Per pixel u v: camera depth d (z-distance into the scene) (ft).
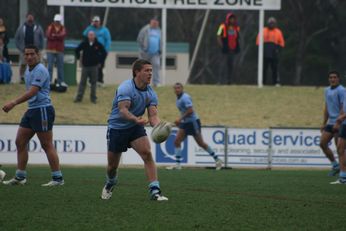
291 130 257.75
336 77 206.49
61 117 294.25
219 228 104.78
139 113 127.13
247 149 257.34
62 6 330.13
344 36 632.38
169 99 322.75
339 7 632.79
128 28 635.66
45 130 152.76
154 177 131.85
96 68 306.35
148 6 334.24
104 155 253.65
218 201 135.54
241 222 110.52
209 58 647.97
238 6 335.06
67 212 117.80
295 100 330.95
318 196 148.05
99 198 136.36
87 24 619.67
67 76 337.93
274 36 348.59
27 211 118.62
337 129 184.34
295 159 257.75
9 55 380.58
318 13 631.15
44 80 149.89
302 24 618.85
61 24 312.91
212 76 649.61
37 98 150.82
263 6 336.29
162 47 341.21
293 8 626.23
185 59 422.00
